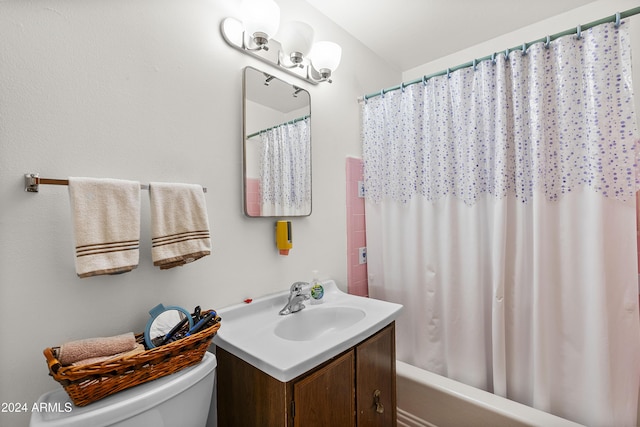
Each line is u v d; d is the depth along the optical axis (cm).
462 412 133
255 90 128
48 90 79
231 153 120
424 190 166
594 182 119
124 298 91
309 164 153
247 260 125
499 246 139
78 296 83
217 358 106
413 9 165
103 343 73
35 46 77
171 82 103
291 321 122
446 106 158
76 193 75
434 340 163
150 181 97
